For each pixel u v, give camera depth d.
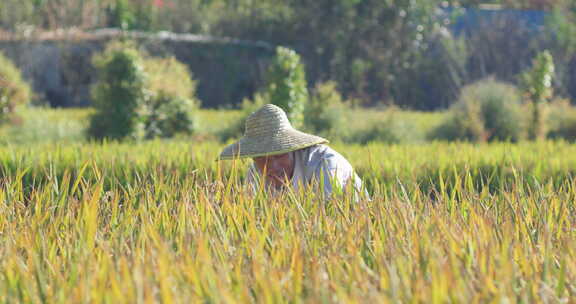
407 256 9.57
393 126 72.56
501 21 147.00
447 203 13.10
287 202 12.91
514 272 8.58
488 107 77.50
